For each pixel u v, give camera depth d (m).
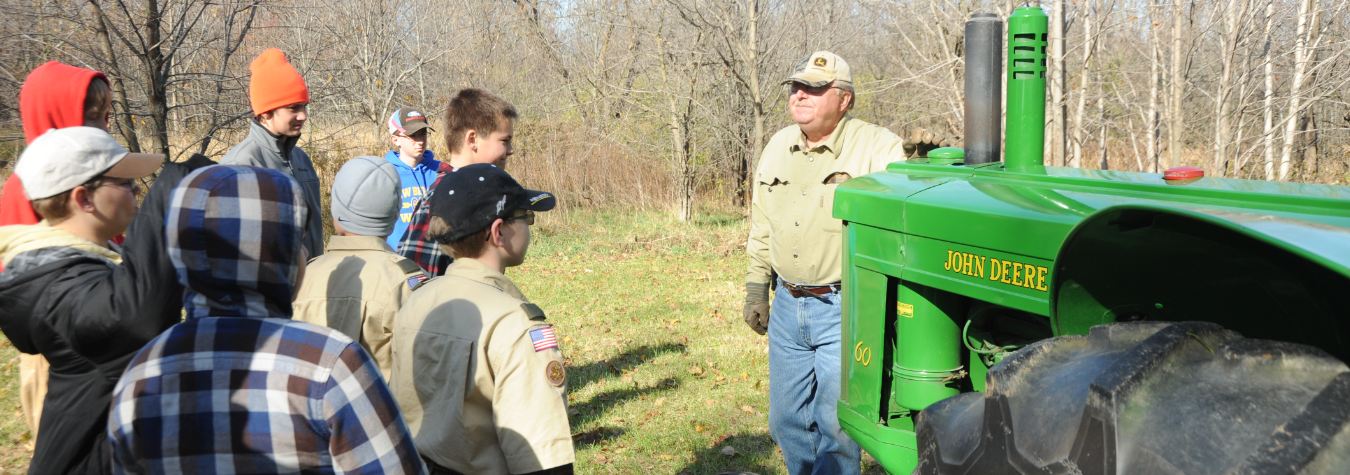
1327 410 1.39
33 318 2.04
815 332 3.56
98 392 2.04
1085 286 1.94
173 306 2.01
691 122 15.37
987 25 2.94
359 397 1.73
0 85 9.52
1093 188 2.37
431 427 2.32
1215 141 10.11
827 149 3.47
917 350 2.75
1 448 5.20
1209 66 11.36
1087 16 10.62
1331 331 1.67
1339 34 10.40
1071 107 11.62
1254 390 1.47
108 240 2.49
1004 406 1.74
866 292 2.92
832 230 3.45
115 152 2.37
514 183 2.49
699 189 16.95
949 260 2.51
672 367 6.79
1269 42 10.09
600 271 11.45
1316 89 10.41
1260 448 1.38
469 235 2.40
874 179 3.01
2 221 3.06
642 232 14.29
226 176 1.79
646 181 16.05
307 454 1.72
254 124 4.15
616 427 5.47
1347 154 13.14
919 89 15.08
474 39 19.50
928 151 3.42
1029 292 2.24
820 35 16.28
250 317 1.77
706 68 15.82
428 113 16.98
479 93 4.00
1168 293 1.92
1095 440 1.52
